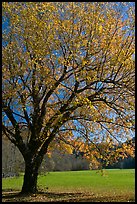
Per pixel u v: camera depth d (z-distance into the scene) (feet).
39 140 73.46
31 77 71.20
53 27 66.69
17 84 68.49
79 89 72.02
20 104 67.77
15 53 68.90
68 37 67.31
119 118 71.46
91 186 127.44
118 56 63.98
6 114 74.59
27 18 66.90
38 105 73.87
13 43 69.41
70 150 82.69
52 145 82.23
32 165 76.54
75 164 226.58
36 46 65.00
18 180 157.89
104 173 74.79
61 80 70.44
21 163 90.33
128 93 66.64
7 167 94.89
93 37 66.03
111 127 76.89
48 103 79.46
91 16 66.64
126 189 109.70
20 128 78.33
